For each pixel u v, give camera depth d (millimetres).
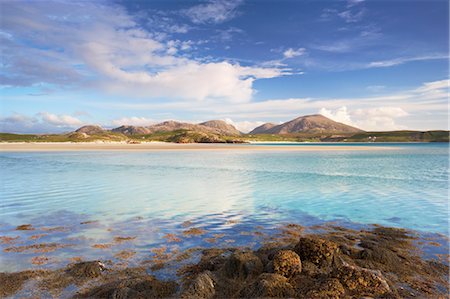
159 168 40500
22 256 10648
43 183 27312
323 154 75312
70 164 45656
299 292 7582
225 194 22547
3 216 16078
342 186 26094
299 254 9727
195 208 18156
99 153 76188
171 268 9711
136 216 16250
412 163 48688
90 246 11695
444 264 9953
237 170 38062
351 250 10664
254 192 23328
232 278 8766
